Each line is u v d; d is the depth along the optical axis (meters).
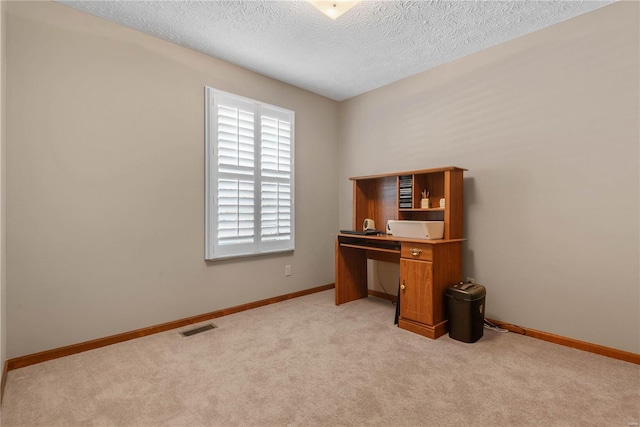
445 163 3.24
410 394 1.82
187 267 2.94
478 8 2.30
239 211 3.24
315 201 4.08
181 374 2.04
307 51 2.97
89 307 2.41
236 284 3.30
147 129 2.69
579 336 2.43
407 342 2.53
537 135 2.63
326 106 4.21
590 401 1.74
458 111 3.13
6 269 2.08
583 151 2.41
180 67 2.88
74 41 2.34
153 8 2.32
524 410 1.67
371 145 3.96
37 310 2.20
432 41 2.78
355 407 1.70
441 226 2.84
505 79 2.81
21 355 2.14
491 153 2.91
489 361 2.21
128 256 2.60
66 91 2.31
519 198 2.74
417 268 2.72
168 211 2.82
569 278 2.48
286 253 3.76
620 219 2.26
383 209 3.79
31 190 2.17
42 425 1.57
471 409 1.68
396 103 3.68
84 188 2.39
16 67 2.11
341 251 3.59
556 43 2.52
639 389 1.86
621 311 2.26
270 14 2.38
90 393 1.83
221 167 3.12
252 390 1.86
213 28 2.59
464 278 3.09
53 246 2.26
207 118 3.03
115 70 2.52
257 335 2.68
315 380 1.97
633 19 2.19
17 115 2.12
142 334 2.65
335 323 2.96
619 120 2.26
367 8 2.29
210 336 2.66
